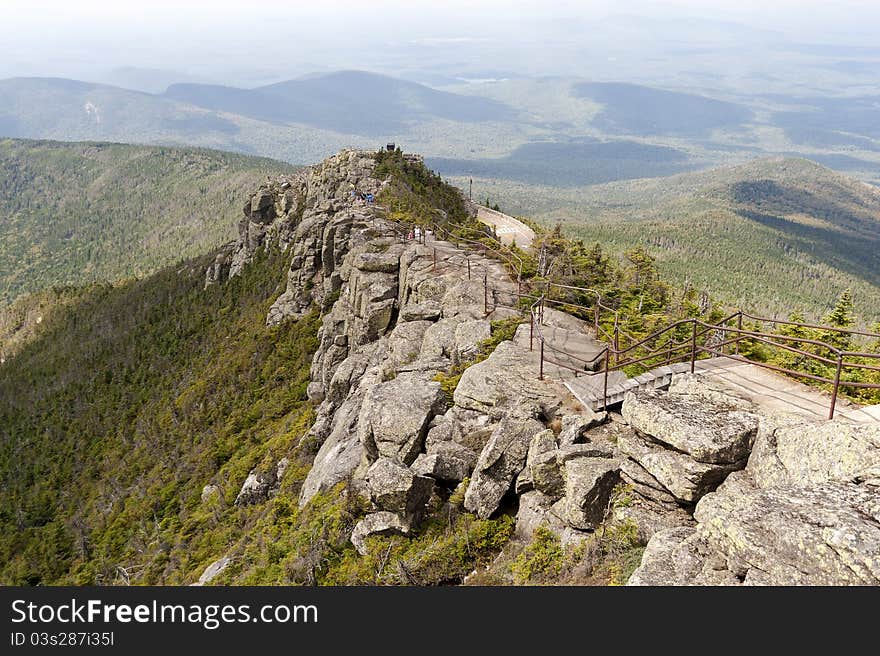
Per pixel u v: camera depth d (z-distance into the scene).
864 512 10.98
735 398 16.58
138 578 51.00
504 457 19.56
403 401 23.55
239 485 55.19
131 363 131.50
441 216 71.88
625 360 24.27
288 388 70.75
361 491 23.00
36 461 115.25
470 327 29.78
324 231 71.56
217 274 140.38
